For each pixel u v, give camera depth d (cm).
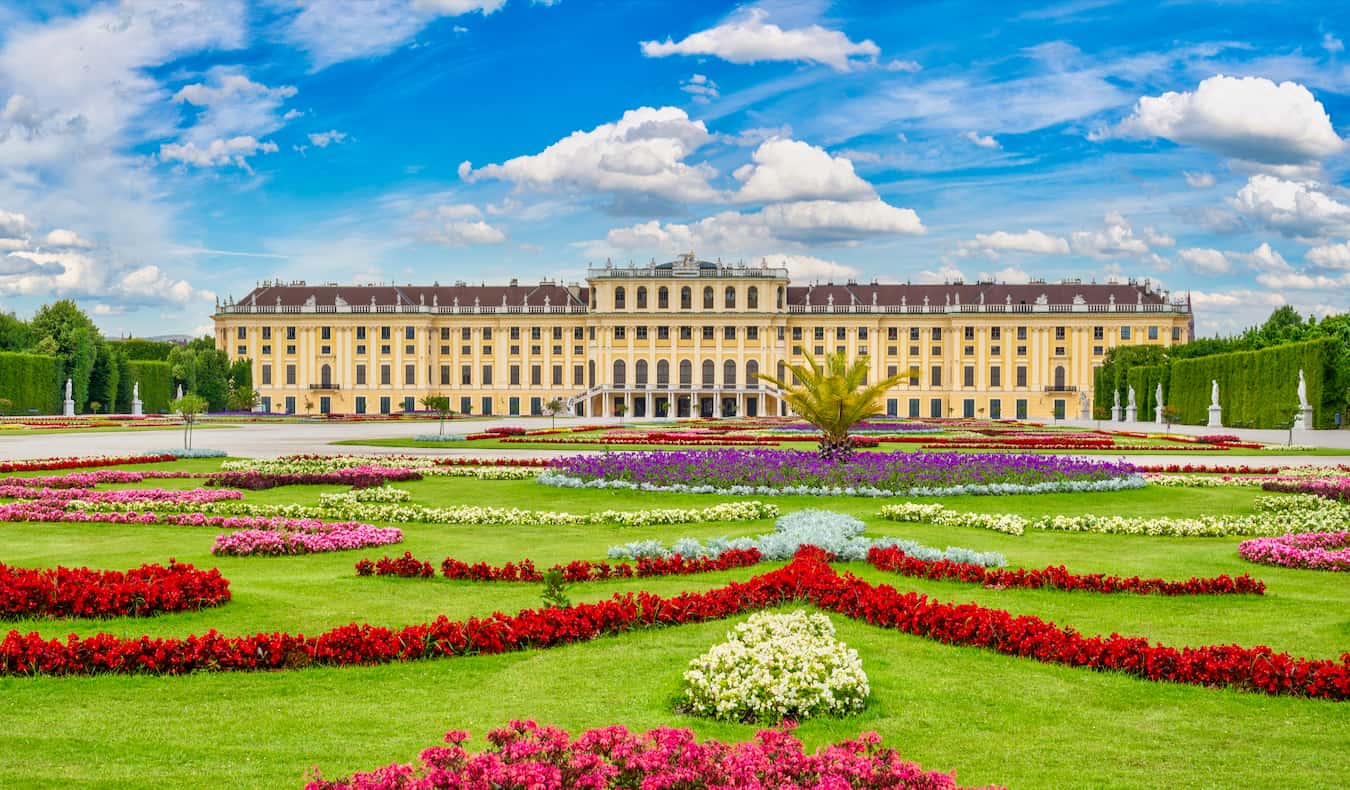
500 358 16150
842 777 916
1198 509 3052
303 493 3369
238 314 16125
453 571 1916
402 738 1088
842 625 1560
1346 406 8400
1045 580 1856
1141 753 1059
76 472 3988
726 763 936
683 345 15675
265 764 1015
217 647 1312
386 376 16100
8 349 11844
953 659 1387
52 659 1276
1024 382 15525
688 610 1568
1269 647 1423
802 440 6569
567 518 2769
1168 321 15175
